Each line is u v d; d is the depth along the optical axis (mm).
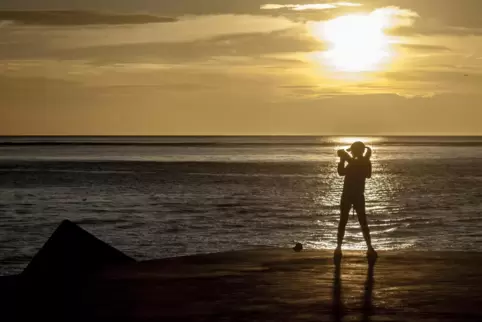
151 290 9172
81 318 7660
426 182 62906
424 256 12148
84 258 11164
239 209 38625
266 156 137500
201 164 99812
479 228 29875
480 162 107500
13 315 7941
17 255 23484
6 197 46906
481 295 8711
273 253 12609
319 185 59312
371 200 44844
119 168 87688
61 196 47781
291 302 8359
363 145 12031
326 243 25562
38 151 170875
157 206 40562
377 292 8922
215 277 10109
